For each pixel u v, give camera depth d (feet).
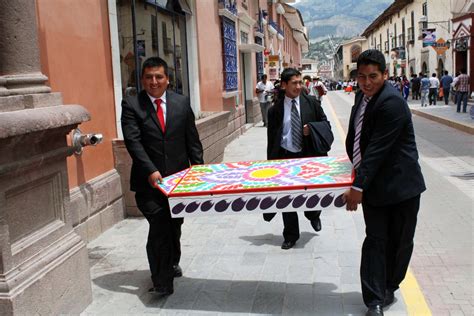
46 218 12.17
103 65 21.09
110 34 21.68
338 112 82.02
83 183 18.97
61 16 18.01
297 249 17.65
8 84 11.26
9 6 11.39
